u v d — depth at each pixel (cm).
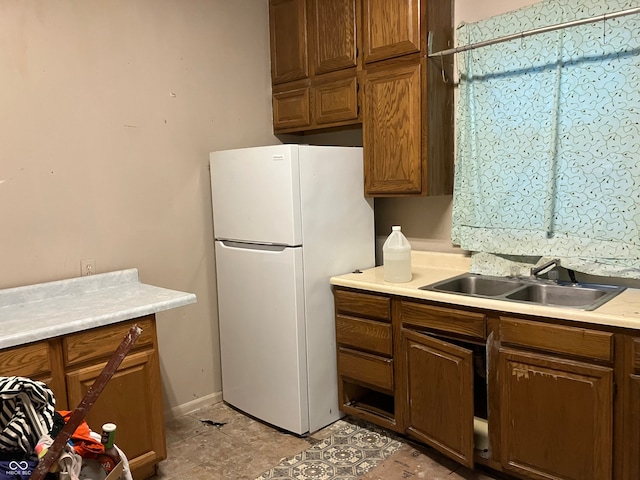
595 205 224
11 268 229
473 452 212
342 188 275
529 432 200
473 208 263
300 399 261
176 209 287
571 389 187
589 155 224
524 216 246
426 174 254
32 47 229
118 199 263
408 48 252
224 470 235
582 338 183
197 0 289
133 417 215
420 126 252
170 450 254
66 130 243
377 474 228
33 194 234
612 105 215
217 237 296
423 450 247
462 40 257
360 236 288
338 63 286
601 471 183
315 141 346
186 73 287
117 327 208
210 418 290
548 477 197
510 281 245
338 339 272
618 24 210
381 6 261
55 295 238
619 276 219
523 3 239
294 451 250
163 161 280
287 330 260
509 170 248
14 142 227
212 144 301
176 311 289
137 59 266
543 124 235
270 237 262
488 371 212
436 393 226
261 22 323
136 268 271
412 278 260
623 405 178
